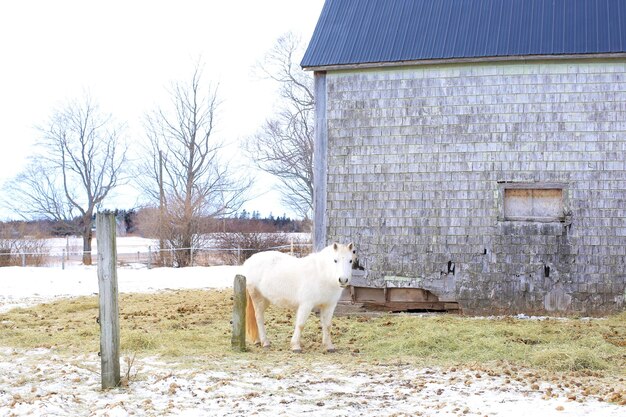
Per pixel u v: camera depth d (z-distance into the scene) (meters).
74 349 10.70
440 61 14.69
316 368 9.44
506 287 14.59
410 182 15.02
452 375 9.04
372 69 15.25
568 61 14.42
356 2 17.00
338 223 15.37
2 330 12.49
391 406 7.46
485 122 14.70
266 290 10.84
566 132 14.41
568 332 12.02
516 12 15.48
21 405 7.33
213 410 7.32
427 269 14.91
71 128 48.06
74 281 23.36
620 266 14.18
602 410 7.14
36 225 50.91
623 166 14.20
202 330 12.55
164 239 40.84
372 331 12.41
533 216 14.62
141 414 7.18
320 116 15.52
